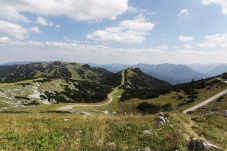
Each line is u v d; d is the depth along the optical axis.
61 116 21.23
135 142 15.98
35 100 114.44
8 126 16.03
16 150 12.16
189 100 98.00
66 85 176.25
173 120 23.08
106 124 18.83
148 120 21.28
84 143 14.37
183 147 16.11
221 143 20.69
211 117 34.25
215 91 104.19
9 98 101.69
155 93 127.31
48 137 14.62
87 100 145.50
